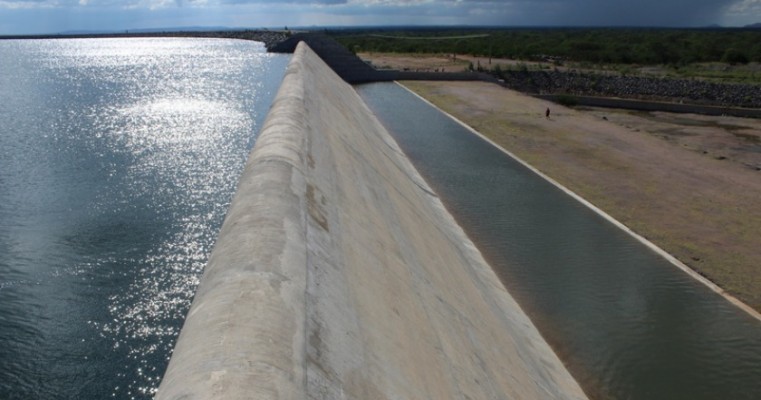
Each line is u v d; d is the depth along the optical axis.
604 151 33.53
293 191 10.53
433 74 66.44
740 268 18.70
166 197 27.30
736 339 15.00
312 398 5.03
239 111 49.72
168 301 18.58
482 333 12.11
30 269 20.11
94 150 35.44
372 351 7.22
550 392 12.04
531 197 25.52
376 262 10.68
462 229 21.77
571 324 15.53
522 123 41.88
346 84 52.81
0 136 38.88
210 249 22.11
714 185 27.16
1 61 102.94
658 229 21.81
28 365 15.53
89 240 22.45
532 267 18.70
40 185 28.62
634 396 12.87
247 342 5.23
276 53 106.19
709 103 56.66
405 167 28.03
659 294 17.11
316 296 7.12
